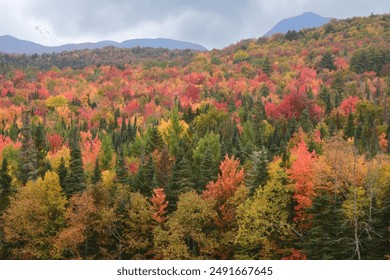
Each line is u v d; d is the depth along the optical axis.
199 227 44.47
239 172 52.16
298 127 86.62
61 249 45.09
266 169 47.38
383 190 37.88
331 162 38.25
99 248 47.50
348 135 80.19
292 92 115.25
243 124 90.62
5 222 47.62
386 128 84.12
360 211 35.59
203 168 54.88
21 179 61.50
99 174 58.78
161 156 60.75
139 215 46.09
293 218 43.09
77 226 45.06
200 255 44.00
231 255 46.19
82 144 101.31
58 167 61.06
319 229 37.41
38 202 47.78
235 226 45.44
